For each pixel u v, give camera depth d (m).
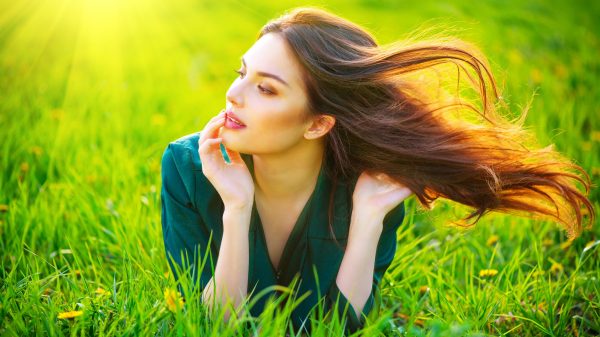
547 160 3.14
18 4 11.73
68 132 5.68
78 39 10.38
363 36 2.97
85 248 3.91
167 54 9.80
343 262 3.02
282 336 2.60
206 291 2.97
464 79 3.33
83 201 4.22
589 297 3.65
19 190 4.63
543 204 3.30
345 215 3.12
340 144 2.98
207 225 3.08
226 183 2.91
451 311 3.23
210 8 13.45
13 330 2.70
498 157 3.09
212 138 2.91
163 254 3.79
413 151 2.99
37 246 3.98
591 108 6.85
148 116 6.42
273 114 2.77
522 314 3.31
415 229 4.50
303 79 2.79
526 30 11.03
